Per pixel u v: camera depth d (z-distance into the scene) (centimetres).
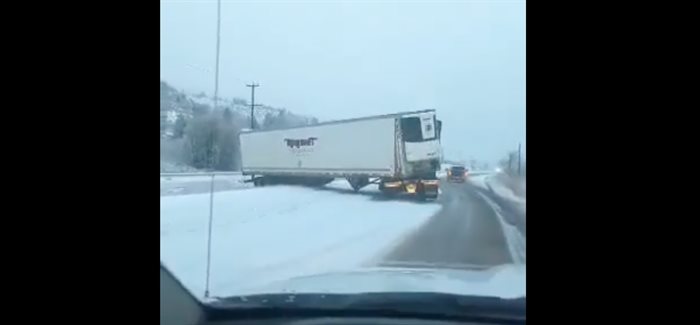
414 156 1562
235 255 954
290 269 865
